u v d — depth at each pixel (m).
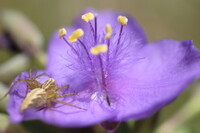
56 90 0.12
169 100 0.11
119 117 0.11
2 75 0.15
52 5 0.21
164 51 0.13
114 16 0.14
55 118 0.11
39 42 0.16
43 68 0.16
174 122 0.15
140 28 0.14
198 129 0.15
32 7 0.20
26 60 0.15
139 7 0.21
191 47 0.12
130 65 0.13
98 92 0.12
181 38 0.21
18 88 0.12
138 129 0.14
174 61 0.12
